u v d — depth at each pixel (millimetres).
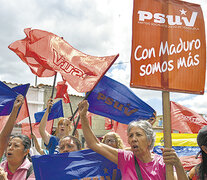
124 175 2418
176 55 2607
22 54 3777
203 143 2396
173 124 6570
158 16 2621
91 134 2504
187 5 2734
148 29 2574
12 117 2674
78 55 3381
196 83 2623
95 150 2477
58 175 2729
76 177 2746
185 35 2666
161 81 2521
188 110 6652
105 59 3221
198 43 2701
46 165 2740
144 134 2451
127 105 4277
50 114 5930
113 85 4266
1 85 3629
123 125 5891
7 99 3602
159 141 5648
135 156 2510
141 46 2531
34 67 3893
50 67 3387
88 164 2809
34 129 6480
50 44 3504
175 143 5820
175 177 2400
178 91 2541
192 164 5457
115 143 3701
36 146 4371
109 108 4238
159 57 2561
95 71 3174
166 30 2621
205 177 2451
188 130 6477
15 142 2883
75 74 3250
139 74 2486
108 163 2855
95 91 4211
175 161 2168
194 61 2654
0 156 2609
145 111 4332
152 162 2457
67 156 2799
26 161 2990
